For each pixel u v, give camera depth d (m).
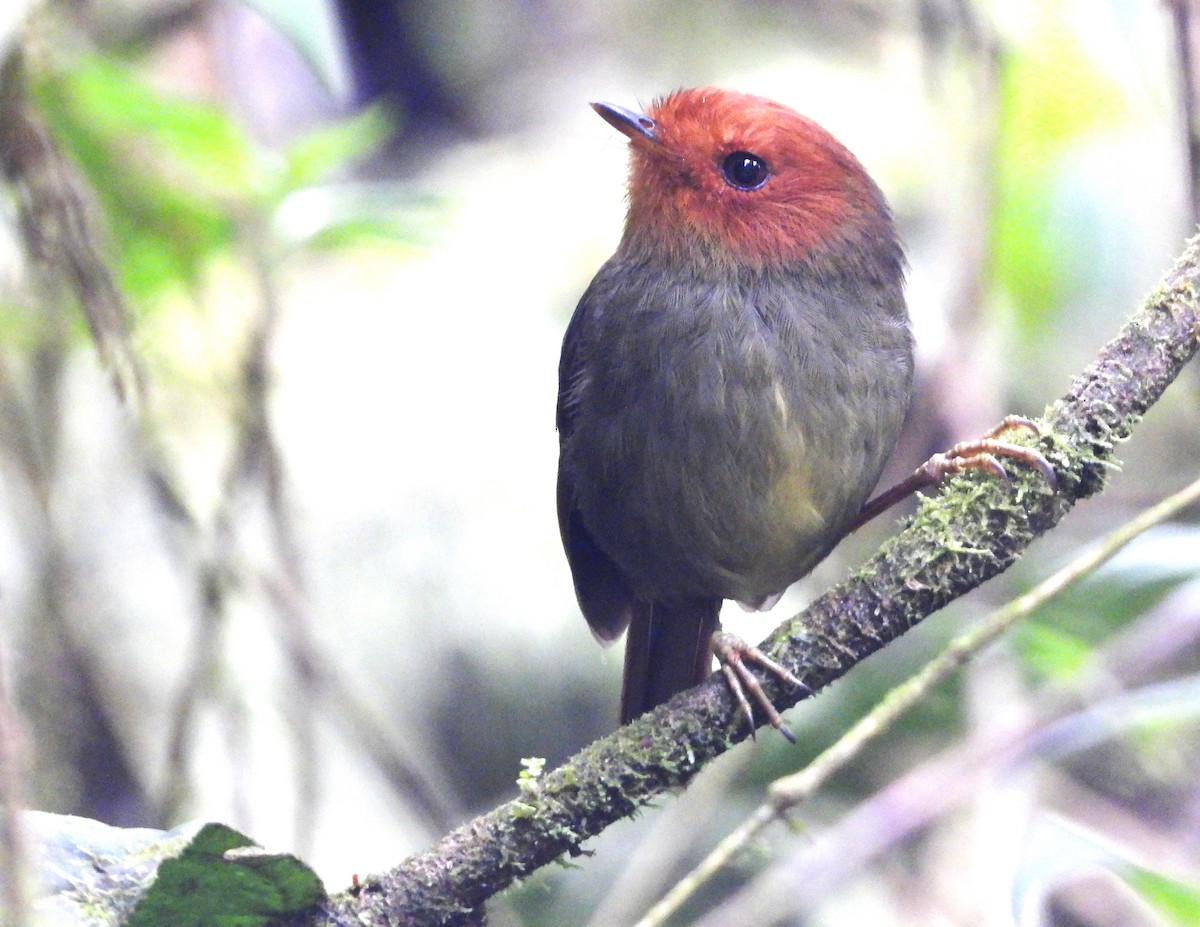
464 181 12.20
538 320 11.40
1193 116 6.46
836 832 7.32
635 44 13.14
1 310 7.49
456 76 13.25
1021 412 9.34
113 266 7.07
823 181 6.82
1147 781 9.12
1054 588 5.22
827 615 5.41
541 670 10.63
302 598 7.64
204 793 8.36
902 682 7.89
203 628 7.56
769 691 5.37
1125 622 7.79
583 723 10.68
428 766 9.70
